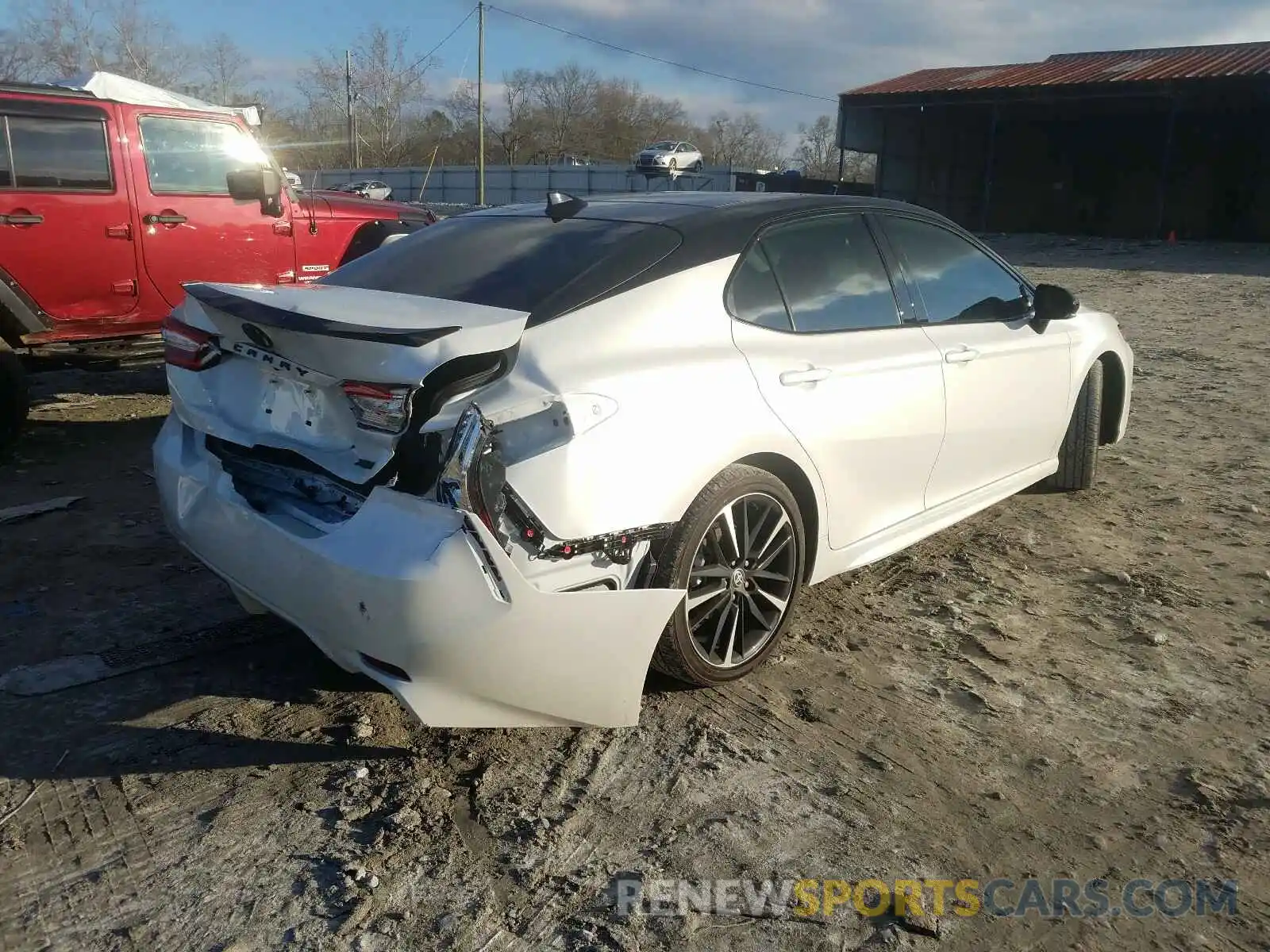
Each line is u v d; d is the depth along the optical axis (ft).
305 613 9.23
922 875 8.21
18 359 18.85
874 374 11.94
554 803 9.09
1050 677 11.35
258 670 11.40
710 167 132.46
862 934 7.60
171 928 7.60
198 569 14.12
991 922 7.72
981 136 111.65
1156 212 89.20
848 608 13.11
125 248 20.98
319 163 169.37
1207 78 83.56
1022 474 15.66
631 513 9.20
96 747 9.86
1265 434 21.79
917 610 13.07
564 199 12.69
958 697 10.92
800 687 11.10
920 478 13.11
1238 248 78.48
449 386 8.57
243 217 23.08
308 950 7.41
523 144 224.94
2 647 11.75
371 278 11.57
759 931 7.62
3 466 18.85
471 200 144.66
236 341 10.02
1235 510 16.80
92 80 20.58
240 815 8.90
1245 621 12.72
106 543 15.03
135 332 21.71
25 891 7.96
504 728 10.18
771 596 11.13
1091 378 17.06
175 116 21.65
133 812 8.91
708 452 9.84
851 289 12.34
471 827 8.77
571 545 8.84
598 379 9.20
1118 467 19.31
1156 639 12.16
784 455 10.77
